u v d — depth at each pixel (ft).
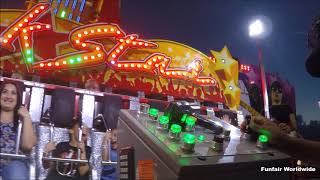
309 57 3.63
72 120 9.39
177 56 12.19
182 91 11.94
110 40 11.02
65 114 9.25
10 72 9.15
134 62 11.10
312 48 3.67
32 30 9.65
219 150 3.23
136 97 10.53
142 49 11.55
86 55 10.37
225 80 13.10
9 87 8.79
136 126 3.77
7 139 8.43
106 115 9.89
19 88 8.91
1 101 8.59
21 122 8.70
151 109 4.17
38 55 9.68
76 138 9.36
